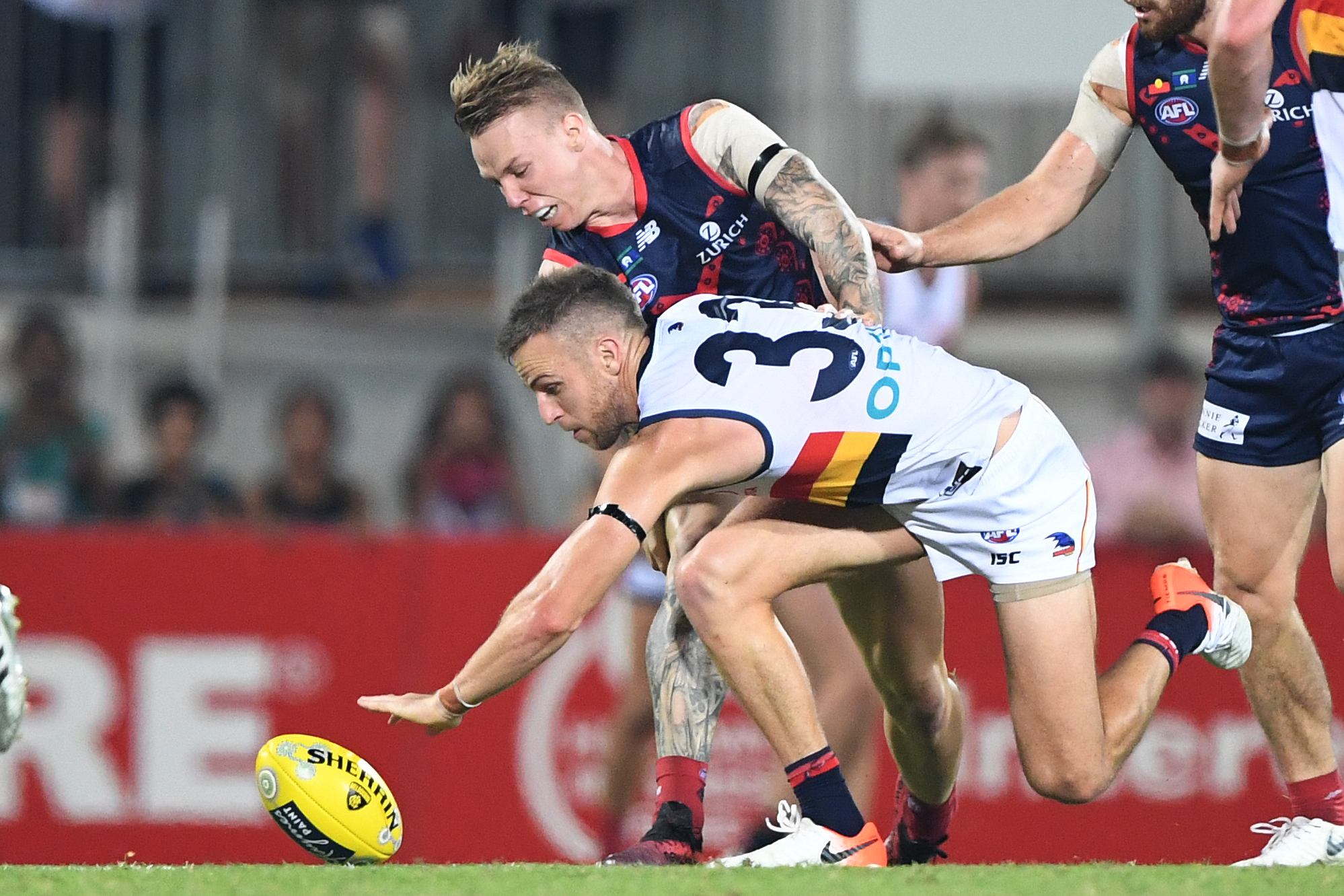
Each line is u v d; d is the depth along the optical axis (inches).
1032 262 1258.0
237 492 1032.2
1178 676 838.5
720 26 1228.5
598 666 847.1
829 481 474.9
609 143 526.9
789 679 479.5
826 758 483.2
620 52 1240.8
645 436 461.4
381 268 1250.6
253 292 1253.7
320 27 1251.8
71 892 406.0
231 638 856.3
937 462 477.7
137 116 1262.3
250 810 848.3
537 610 445.7
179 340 1220.5
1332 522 508.1
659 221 524.4
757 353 469.1
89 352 1205.1
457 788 845.2
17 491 1021.8
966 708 834.2
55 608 855.1
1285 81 494.3
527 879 422.0
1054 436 496.1
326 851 484.1
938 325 909.8
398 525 1071.0
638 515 449.1
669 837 510.9
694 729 521.0
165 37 1262.3
